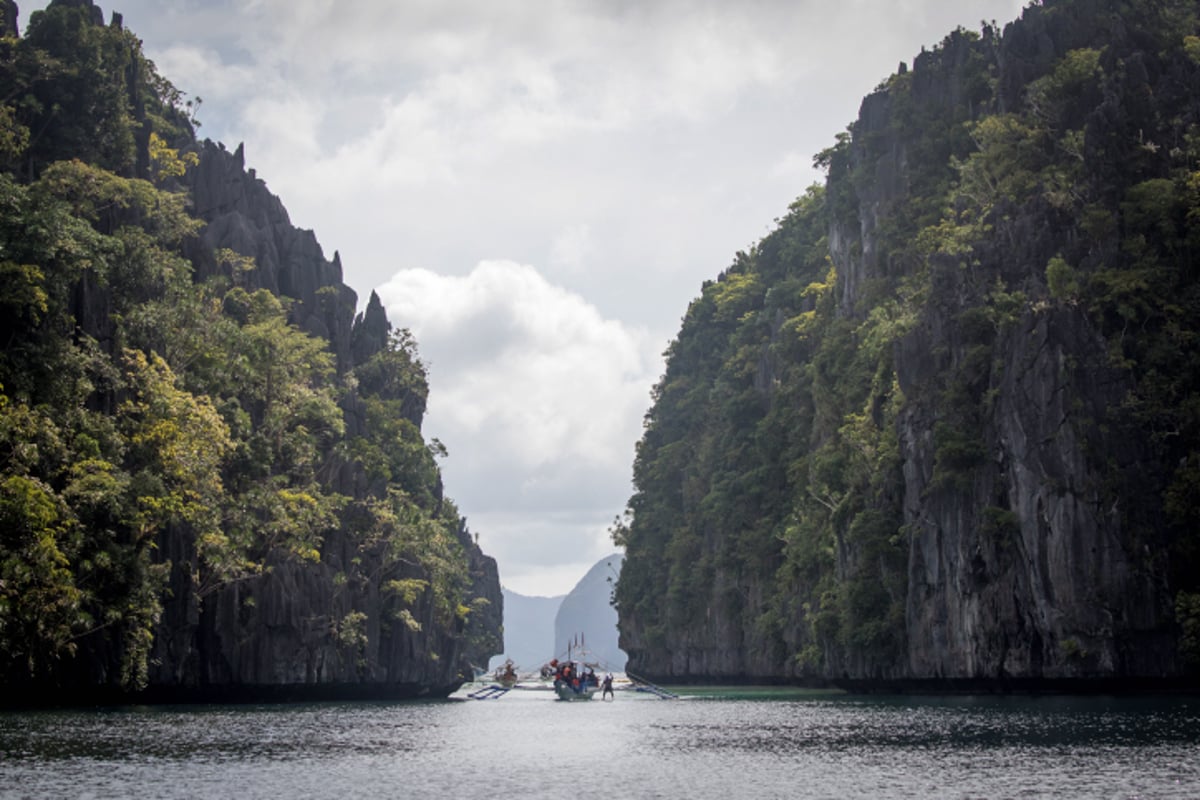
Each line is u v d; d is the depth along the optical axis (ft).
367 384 492.13
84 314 263.29
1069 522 267.18
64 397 239.09
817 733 201.98
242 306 380.78
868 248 449.89
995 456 288.51
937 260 324.60
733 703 336.90
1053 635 269.23
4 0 369.09
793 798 122.83
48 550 205.77
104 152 344.90
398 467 456.04
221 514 295.69
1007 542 279.49
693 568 598.34
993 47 429.38
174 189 395.34
